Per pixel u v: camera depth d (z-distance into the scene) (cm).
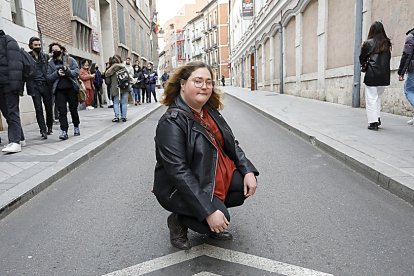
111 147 711
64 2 1351
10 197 393
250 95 2144
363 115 935
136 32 3078
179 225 290
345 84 1199
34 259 285
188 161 260
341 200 392
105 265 273
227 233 309
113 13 2167
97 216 366
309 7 1581
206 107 290
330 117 927
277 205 382
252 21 3200
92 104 1557
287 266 265
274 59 2388
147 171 528
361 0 1030
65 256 288
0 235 329
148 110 1352
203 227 267
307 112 1067
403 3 855
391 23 910
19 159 562
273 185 445
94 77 1498
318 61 1447
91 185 467
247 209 373
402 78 666
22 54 613
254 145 683
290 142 703
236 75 4862
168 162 254
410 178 408
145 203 399
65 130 735
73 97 753
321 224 334
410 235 310
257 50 3036
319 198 399
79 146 661
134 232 328
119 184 469
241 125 952
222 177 275
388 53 680
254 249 291
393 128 715
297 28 1741
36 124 1007
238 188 290
